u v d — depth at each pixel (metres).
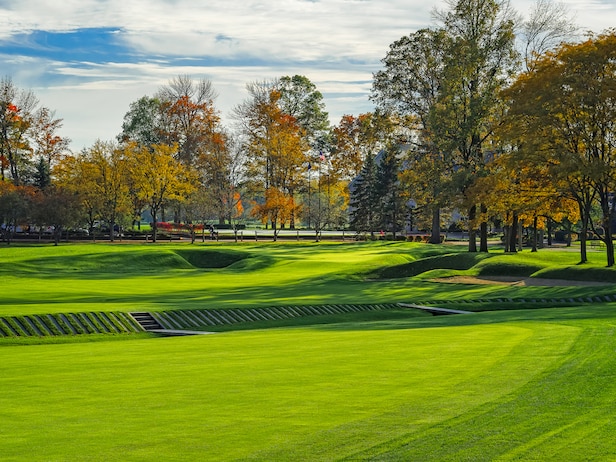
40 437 10.30
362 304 36.78
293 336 23.36
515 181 58.75
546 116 50.25
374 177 114.38
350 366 15.63
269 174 109.44
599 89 48.97
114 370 16.22
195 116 123.81
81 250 75.00
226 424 10.85
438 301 39.41
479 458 9.20
